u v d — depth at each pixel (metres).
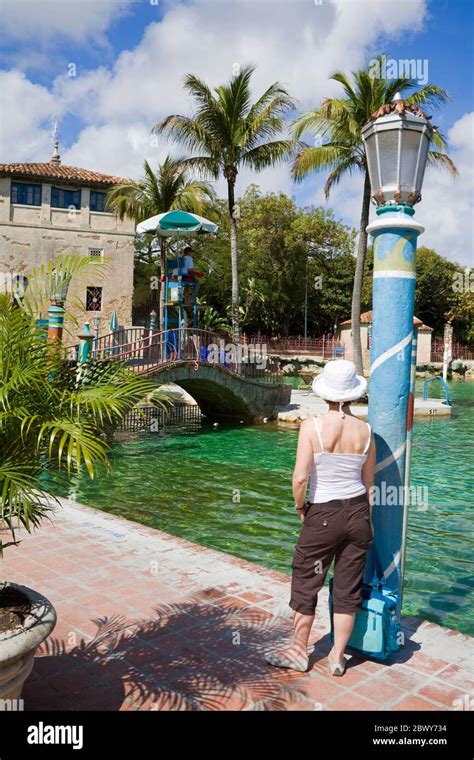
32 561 5.88
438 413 24.44
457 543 8.72
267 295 48.50
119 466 13.89
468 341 58.34
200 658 4.06
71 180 31.06
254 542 8.60
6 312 3.15
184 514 10.03
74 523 7.21
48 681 3.76
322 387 3.79
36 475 3.25
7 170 29.88
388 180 4.24
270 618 4.68
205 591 5.19
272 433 19.12
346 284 54.16
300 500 3.88
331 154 23.80
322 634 4.48
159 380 17.16
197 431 19.38
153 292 42.19
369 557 4.27
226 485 12.15
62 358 3.52
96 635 4.37
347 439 3.76
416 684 3.81
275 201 48.81
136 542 6.51
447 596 6.71
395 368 4.22
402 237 4.20
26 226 30.72
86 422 3.18
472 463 14.97
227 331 26.86
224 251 45.91
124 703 3.55
